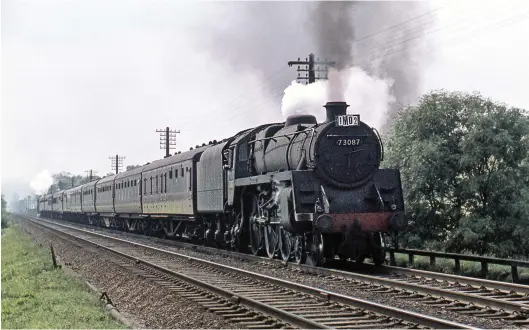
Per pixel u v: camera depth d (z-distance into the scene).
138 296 11.53
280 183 15.48
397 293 10.62
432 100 20.11
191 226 25.05
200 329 8.42
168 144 57.75
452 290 10.67
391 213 14.29
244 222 18.62
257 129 18.88
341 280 12.31
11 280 15.69
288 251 15.64
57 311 10.45
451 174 19.14
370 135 15.09
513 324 8.07
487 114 18.86
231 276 13.38
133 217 34.91
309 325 7.67
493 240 18.81
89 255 20.16
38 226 48.66
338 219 13.94
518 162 18.92
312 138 14.73
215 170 20.50
